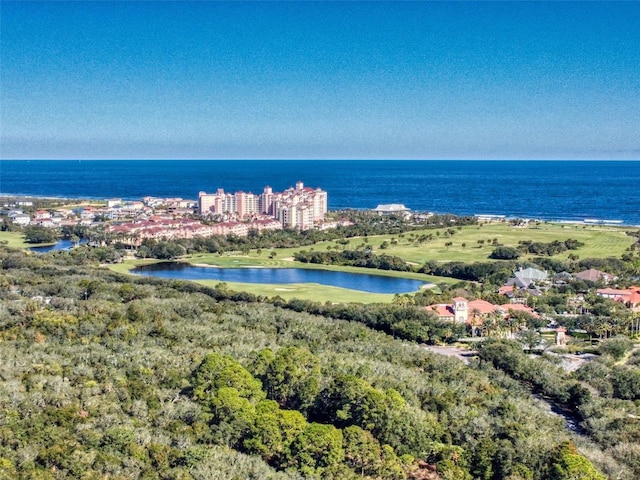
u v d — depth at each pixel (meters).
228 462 120.12
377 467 126.06
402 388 161.38
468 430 143.12
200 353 182.88
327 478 121.44
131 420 135.00
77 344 189.12
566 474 121.94
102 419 131.88
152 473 115.50
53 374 157.62
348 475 122.50
